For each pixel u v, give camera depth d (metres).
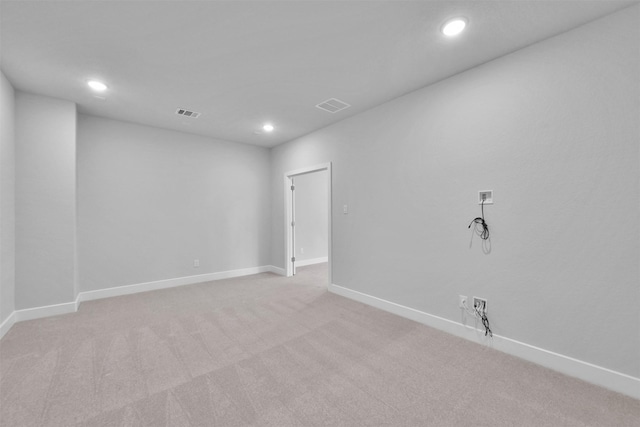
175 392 1.86
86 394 1.84
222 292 4.21
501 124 2.40
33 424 1.58
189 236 4.71
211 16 1.93
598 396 1.82
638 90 1.80
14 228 3.00
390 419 1.62
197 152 4.79
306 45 2.27
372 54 2.39
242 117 3.91
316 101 3.36
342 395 1.83
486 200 2.50
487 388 1.91
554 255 2.13
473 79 2.59
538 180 2.20
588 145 1.98
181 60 2.48
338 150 4.07
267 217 5.68
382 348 2.46
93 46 2.26
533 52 2.23
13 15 1.89
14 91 3.00
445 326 2.80
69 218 3.32
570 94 2.05
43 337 2.67
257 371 2.11
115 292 4.03
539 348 2.21
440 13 1.91
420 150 3.02
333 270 4.18
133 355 2.34
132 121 4.09
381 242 3.45
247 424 1.58
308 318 3.16
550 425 1.57
